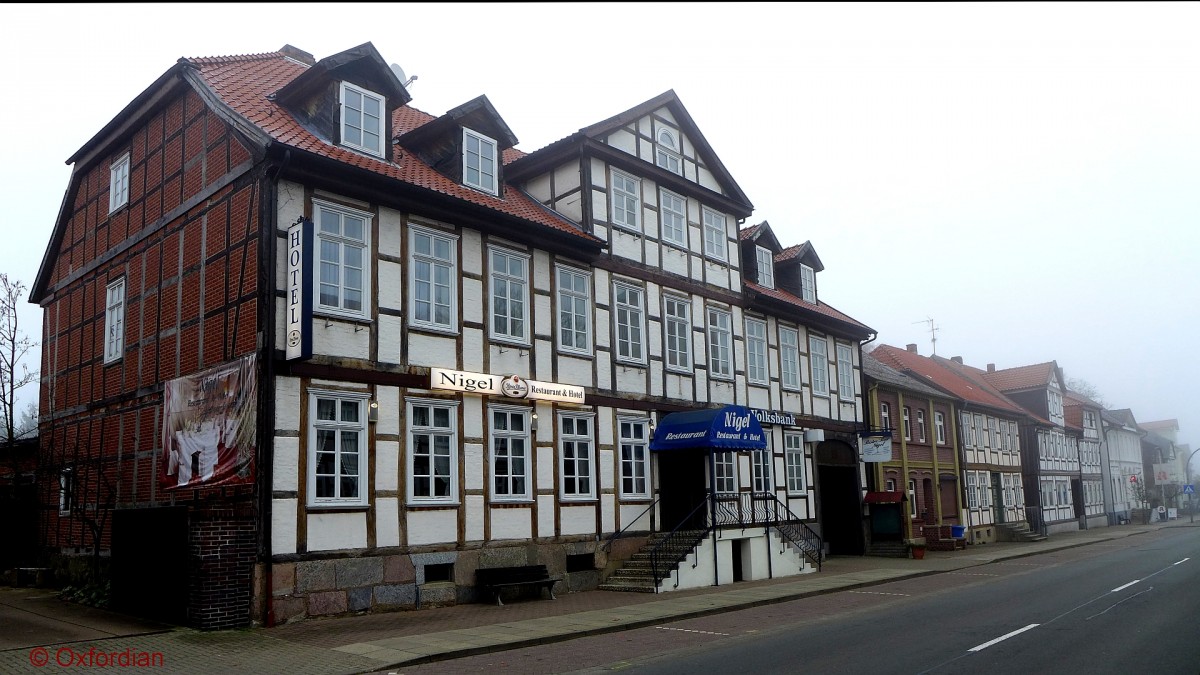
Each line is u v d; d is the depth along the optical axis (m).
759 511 24.67
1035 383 54.81
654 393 21.86
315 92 16.52
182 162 17.22
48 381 21.83
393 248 16.23
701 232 24.69
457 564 16.44
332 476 14.71
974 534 39.38
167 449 16.09
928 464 36.31
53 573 19.73
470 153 18.81
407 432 15.94
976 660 10.62
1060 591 18.48
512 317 18.44
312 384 14.59
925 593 19.08
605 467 20.09
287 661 10.99
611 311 21.03
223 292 15.34
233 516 13.47
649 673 10.28
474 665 11.01
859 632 13.19
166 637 12.58
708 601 17.08
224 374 14.71
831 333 30.45
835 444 29.62
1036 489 49.19
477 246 17.89
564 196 21.34
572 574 18.73
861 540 30.09
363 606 14.82
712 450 21.02
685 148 24.66
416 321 16.42
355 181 15.57
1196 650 11.09
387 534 15.35
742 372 25.28
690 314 23.59
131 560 15.05
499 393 17.59
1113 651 11.09
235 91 16.58
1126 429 73.69
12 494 21.88
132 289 18.45
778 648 11.85
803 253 30.17
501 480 17.62
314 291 14.89
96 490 18.70
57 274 22.22
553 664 11.02
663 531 21.45
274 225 14.48
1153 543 37.94
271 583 13.62
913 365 41.75
